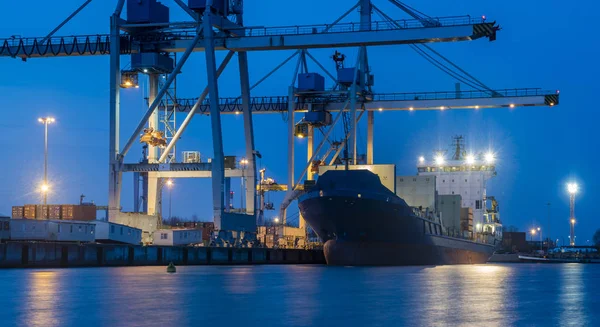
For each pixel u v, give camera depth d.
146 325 28.92
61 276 54.28
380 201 77.00
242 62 87.31
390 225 79.25
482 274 66.69
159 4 82.94
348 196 76.50
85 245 69.81
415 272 66.25
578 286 51.31
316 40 79.94
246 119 87.75
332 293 42.38
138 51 83.94
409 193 91.75
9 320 30.12
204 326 28.78
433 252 88.88
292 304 36.28
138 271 62.94
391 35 78.38
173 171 89.44
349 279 55.03
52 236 71.75
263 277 56.94
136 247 74.56
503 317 31.88
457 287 47.91
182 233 87.25
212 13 80.62
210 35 79.38
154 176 90.69
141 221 85.81
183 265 78.62
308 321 30.22
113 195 82.06
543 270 83.38
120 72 84.00
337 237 79.94
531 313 33.38
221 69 84.62
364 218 77.25
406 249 83.12
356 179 78.25
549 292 45.38
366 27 90.69
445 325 29.36
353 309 34.22
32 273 57.50
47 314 32.00
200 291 43.06
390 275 60.69
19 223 70.00
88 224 75.81
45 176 92.88
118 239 78.19
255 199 88.25
